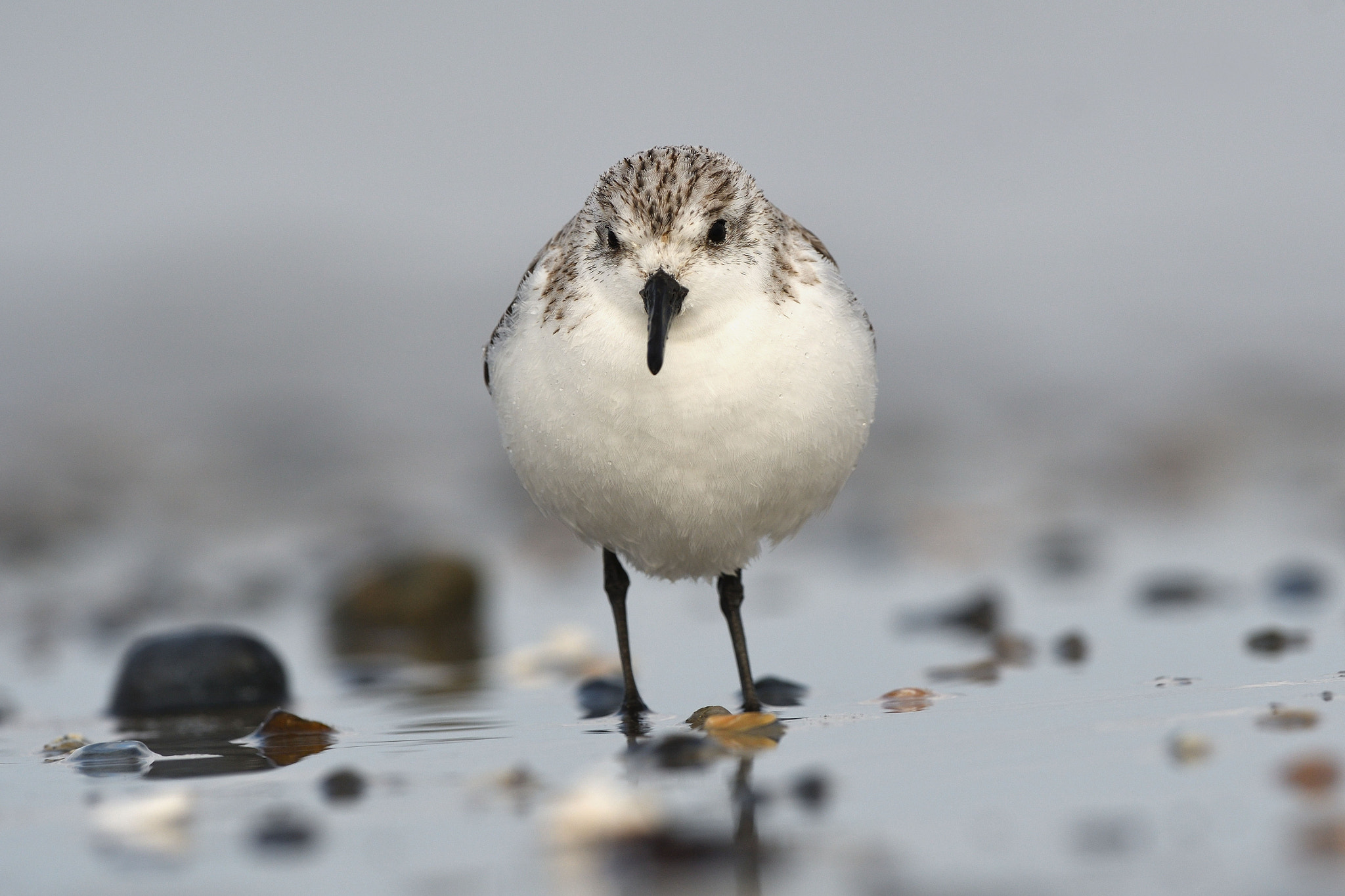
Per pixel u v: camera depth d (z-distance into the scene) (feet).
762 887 16.80
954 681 29.37
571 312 27.76
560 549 50.47
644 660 34.55
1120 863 16.79
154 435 73.10
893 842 18.04
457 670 34.58
